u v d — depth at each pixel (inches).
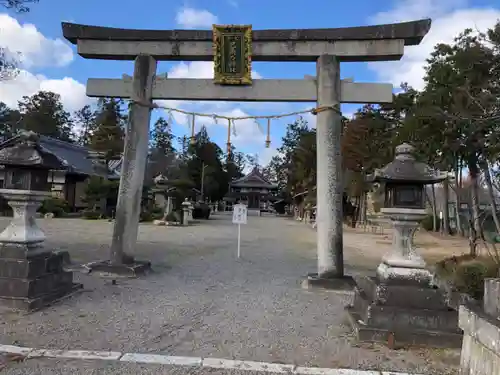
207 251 549.3
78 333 198.5
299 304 270.7
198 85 366.6
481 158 490.6
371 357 178.2
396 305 202.5
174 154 2166.6
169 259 460.1
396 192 221.0
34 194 252.7
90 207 1304.1
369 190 1188.5
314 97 356.5
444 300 201.5
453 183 866.8
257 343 193.6
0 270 239.1
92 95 372.2
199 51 365.7
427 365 170.6
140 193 365.7
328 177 338.6
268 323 226.1
